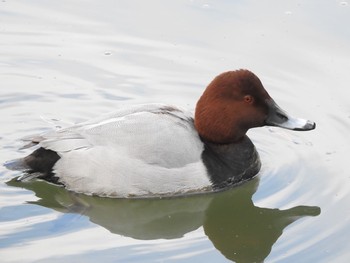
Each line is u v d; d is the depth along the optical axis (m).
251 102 11.35
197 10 16.92
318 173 11.93
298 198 11.28
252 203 11.24
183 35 15.97
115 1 17.39
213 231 10.60
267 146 12.84
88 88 14.06
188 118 11.50
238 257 9.97
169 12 16.86
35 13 16.72
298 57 15.21
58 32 15.99
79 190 10.91
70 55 15.19
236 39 15.80
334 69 14.82
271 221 10.80
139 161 10.72
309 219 10.74
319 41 15.65
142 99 13.80
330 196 11.29
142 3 17.28
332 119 13.45
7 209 10.59
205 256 9.77
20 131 12.59
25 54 15.12
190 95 13.98
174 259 9.60
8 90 13.80
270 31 16.02
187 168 10.91
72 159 10.78
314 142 12.92
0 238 9.84
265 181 11.73
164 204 11.08
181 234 10.45
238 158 11.49
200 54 15.34
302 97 14.09
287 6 16.97
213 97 11.30
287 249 10.01
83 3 17.28
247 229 10.72
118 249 9.74
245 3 17.22
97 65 14.89
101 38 15.84
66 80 14.30
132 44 15.66
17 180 11.25
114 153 10.70
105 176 10.70
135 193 10.84
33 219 10.37
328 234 10.31
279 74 14.77
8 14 16.64
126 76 14.54
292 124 11.52
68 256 9.46
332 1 17.11
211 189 11.21
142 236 10.23
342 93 14.16
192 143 11.05
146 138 10.80
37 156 11.05
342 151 12.59
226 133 11.38
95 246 9.77
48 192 11.12
